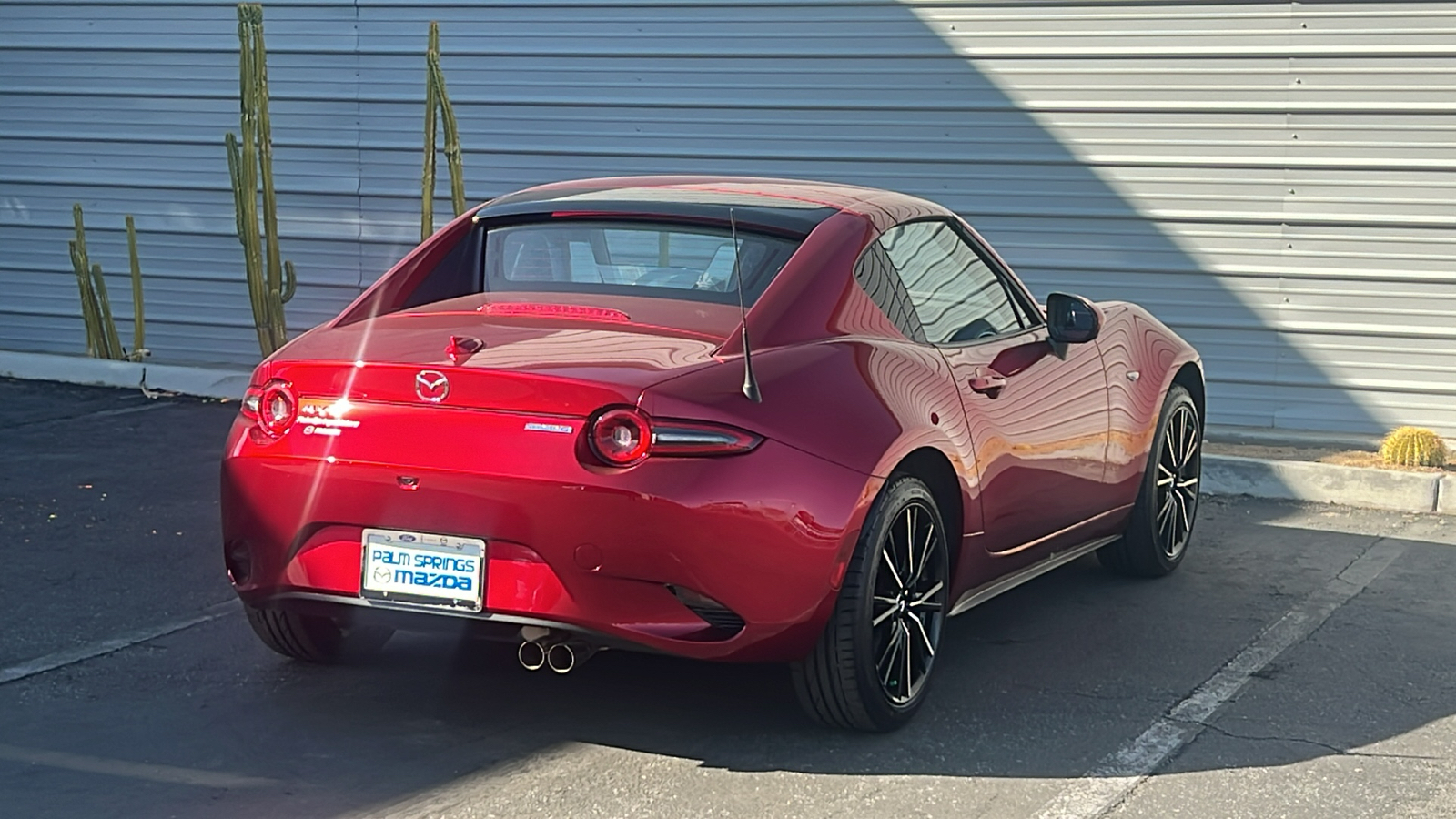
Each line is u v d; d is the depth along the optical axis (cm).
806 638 390
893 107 925
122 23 1061
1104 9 883
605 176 982
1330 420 879
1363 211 858
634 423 370
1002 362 483
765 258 438
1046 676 477
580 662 390
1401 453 770
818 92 937
